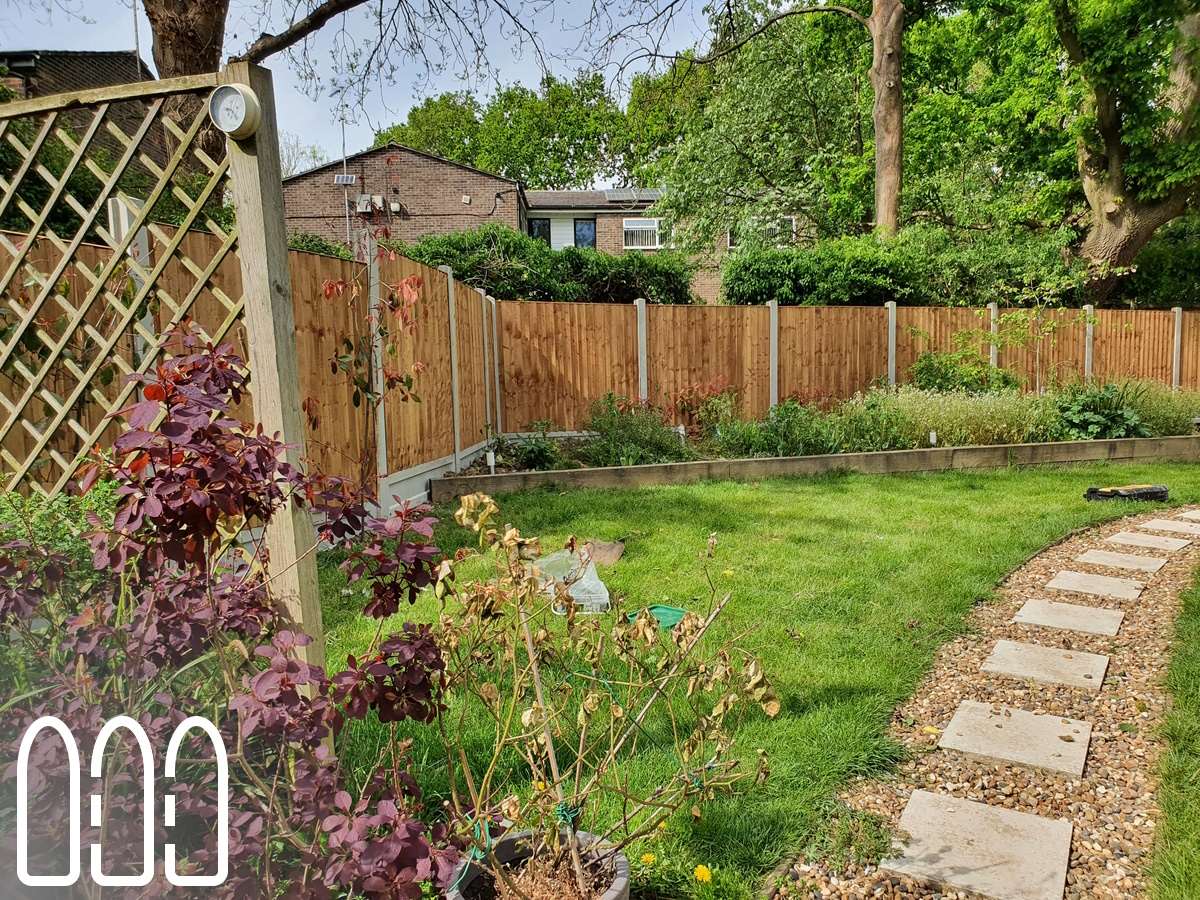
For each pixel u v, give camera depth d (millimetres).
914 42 18156
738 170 19922
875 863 2381
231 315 2344
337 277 5539
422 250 13844
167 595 1890
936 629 4191
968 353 11578
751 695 2119
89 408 3623
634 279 14742
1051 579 5145
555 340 9984
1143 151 13898
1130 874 2338
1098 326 12680
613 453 8844
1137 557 5641
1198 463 9781
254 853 1683
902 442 9523
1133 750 3047
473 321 8664
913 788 2812
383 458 6164
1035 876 2318
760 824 2498
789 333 10914
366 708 1713
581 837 2109
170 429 1537
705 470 8406
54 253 3701
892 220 15023
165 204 6238
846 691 3428
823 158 19656
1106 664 3838
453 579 1965
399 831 1453
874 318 11422
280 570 2293
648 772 2680
